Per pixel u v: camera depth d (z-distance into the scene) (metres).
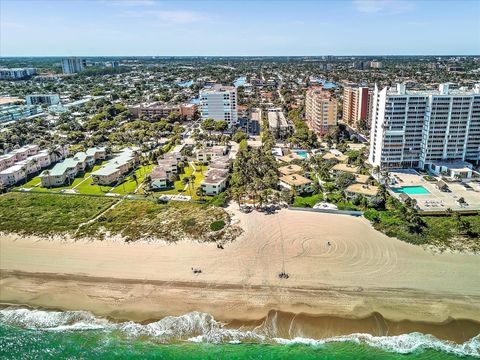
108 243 111.69
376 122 171.38
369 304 84.81
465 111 157.75
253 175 156.62
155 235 114.75
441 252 102.31
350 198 136.62
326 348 75.00
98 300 89.31
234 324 81.25
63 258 105.19
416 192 143.12
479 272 94.19
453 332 77.44
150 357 74.94
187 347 76.62
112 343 78.19
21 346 78.12
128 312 85.44
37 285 95.06
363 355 73.00
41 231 119.31
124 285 93.62
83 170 179.38
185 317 83.31
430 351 73.56
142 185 158.12
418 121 161.88
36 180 167.75
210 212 128.12
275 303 86.12
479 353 72.81
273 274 95.25
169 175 164.88
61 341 79.12
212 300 87.69
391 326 79.25
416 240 107.50
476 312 81.94
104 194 149.62
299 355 73.62
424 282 90.94
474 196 138.12
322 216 124.62
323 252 103.56
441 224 116.00
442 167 158.25
